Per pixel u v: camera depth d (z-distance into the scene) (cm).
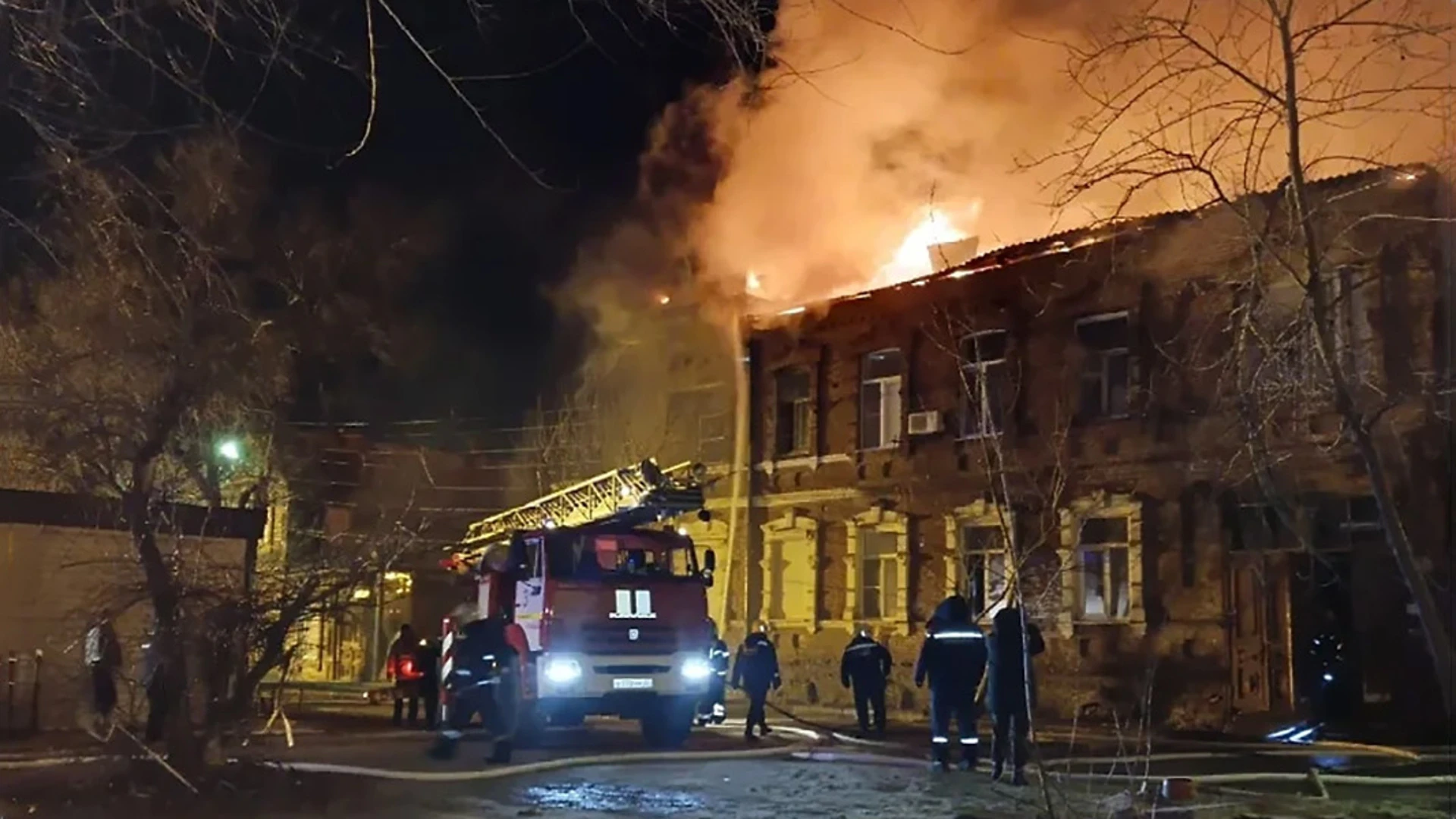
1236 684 2247
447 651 2136
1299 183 832
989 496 2597
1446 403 1977
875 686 2138
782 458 3114
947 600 1596
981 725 2442
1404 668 2036
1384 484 768
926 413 2767
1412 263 2012
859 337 2972
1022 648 1360
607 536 1917
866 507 2889
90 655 1677
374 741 1991
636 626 1880
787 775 1562
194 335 1327
